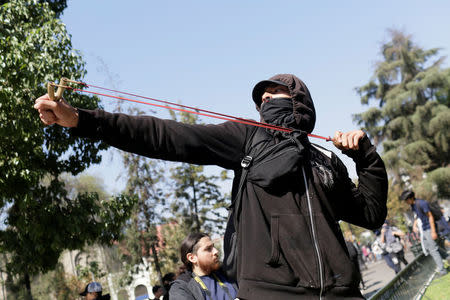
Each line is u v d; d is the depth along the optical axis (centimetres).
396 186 4094
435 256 955
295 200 172
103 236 1369
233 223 203
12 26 1076
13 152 1073
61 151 1267
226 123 188
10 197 1113
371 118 4253
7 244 1316
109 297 729
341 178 193
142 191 2227
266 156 177
